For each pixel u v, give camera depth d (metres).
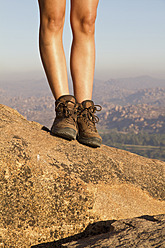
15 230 1.38
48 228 1.45
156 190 1.94
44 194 1.46
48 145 1.75
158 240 1.15
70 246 1.22
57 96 2.06
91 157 1.83
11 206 1.39
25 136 1.74
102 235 1.33
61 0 1.93
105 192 1.69
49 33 2.00
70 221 1.50
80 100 2.14
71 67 2.19
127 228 1.32
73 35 2.16
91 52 2.17
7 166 1.45
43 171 1.50
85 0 2.03
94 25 2.14
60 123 1.95
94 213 1.56
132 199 1.79
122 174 1.86
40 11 2.00
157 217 1.45
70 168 1.63
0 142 1.54
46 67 2.07
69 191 1.53
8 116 2.04
